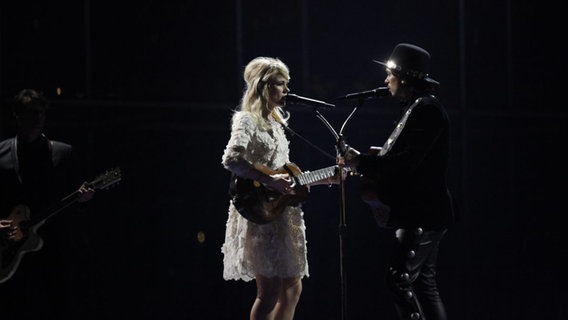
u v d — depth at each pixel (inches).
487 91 743.7
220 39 674.8
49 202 436.8
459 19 730.8
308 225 685.9
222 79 675.4
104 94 642.2
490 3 742.5
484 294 653.3
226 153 394.6
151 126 655.1
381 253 689.6
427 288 394.6
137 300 631.2
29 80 620.4
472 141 738.2
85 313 611.5
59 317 442.0
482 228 733.9
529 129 752.3
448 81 731.4
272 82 406.3
